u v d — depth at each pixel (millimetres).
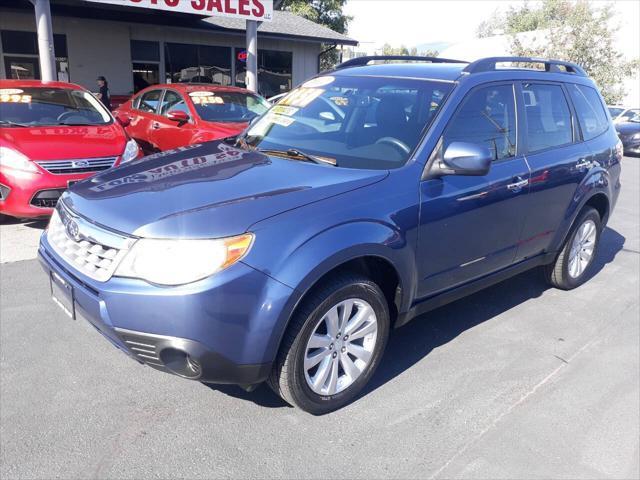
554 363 3656
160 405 2992
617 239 6914
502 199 3646
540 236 4207
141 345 2516
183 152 3637
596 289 5043
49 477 2439
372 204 2896
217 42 19938
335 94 3936
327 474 2549
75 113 6984
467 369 3523
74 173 5777
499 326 4168
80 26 17203
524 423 2998
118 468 2516
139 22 17281
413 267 3131
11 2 15008
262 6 12688
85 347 3551
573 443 2855
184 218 2516
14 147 5684
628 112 18875
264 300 2498
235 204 2633
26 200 5574
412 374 3432
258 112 8977
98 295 2547
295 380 2736
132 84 18609
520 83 3979
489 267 3818
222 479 2484
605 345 3943
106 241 2580
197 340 2445
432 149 3244
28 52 16594
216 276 2420
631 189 10945
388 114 3541
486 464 2668
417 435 2854
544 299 4734
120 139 6508
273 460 2617
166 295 2402
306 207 2705
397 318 3219
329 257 2627
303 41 20672
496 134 3703
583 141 4570
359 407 3066
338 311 2865
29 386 3094
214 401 3053
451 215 3289
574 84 4625
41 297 4258
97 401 2994
